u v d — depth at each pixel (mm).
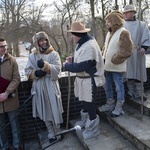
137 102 4102
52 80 3666
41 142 3990
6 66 3562
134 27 4016
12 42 18500
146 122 3662
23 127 4293
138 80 4176
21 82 4043
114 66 3664
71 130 2191
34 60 3684
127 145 3350
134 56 4051
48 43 3691
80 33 3240
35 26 16312
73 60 3531
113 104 4117
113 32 3645
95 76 3330
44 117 3721
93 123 3561
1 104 3609
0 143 3865
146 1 9906
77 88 3594
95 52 3238
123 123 3660
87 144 3438
